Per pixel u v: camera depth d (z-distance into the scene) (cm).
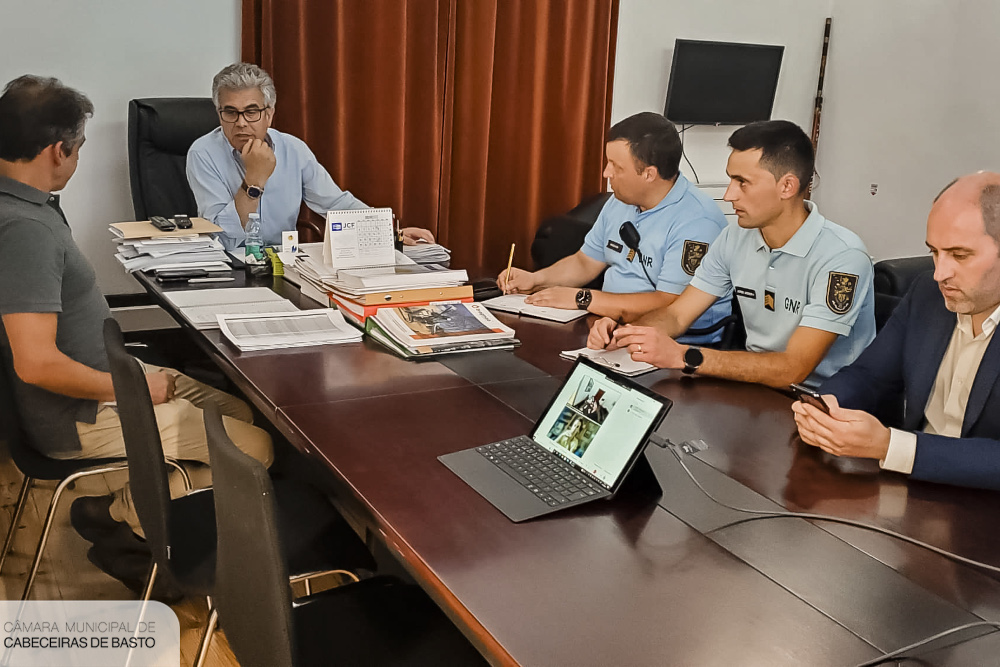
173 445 218
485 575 117
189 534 178
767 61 530
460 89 439
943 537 132
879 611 112
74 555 245
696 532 131
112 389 209
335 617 148
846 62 564
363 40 406
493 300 265
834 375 191
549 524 132
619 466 141
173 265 268
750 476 151
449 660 138
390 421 168
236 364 197
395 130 421
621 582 116
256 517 116
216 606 150
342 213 239
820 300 219
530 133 464
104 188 386
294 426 164
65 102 210
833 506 141
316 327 222
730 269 247
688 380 201
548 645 103
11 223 198
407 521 130
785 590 116
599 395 152
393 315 222
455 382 192
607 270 298
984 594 117
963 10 498
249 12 387
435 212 443
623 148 270
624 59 504
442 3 420
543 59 457
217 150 322
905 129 536
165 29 382
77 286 219
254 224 297
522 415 173
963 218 152
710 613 110
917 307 181
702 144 545
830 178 585
